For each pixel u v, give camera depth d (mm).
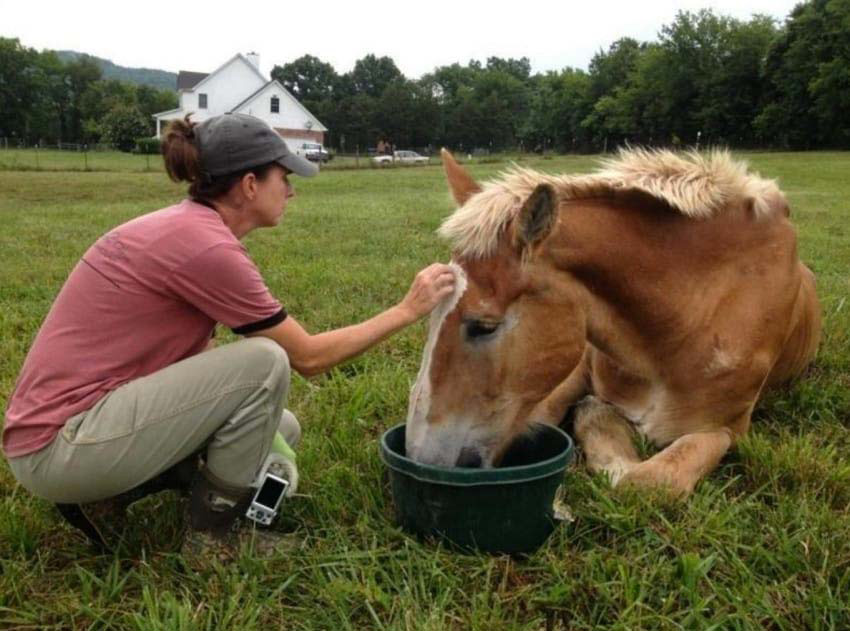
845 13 50531
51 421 2293
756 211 3312
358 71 109938
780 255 3367
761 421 3820
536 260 2693
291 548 2559
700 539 2598
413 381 4070
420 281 2617
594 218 2938
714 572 2461
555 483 2562
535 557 2520
